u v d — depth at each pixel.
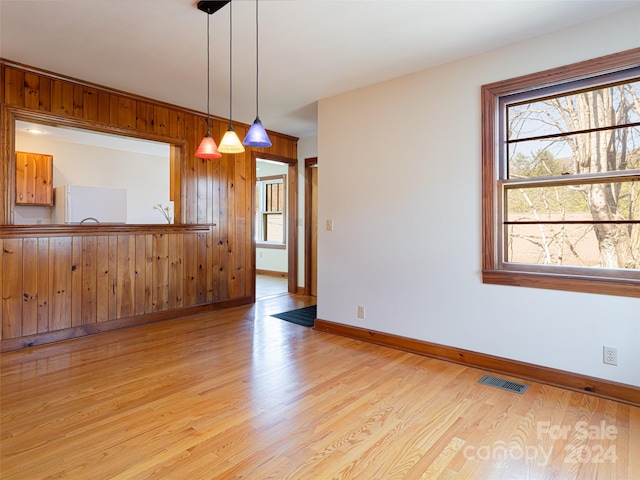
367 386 2.58
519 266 2.77
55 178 5.79
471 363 2.95
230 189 4.98
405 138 3.32
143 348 3.35
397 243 3.38
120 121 3.82
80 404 2.28
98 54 2.97
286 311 4.85
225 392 2.47
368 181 3.59
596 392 2.42
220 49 2.87
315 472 1.67
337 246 3.85
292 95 3.88
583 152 2.54
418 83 3.24
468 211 2.96
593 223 2.49
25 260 3.29
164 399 2.36
